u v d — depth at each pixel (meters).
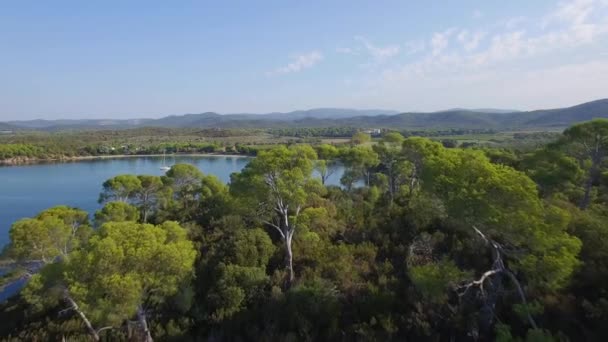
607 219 16.94
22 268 21.03
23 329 19.67
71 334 18.28
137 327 18.16
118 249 13.77
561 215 13.10
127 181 38.31
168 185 42.09
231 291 18.98
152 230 15.75
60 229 21.41
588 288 14.78
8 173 103.44
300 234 23.22
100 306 14.02
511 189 12.87
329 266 20.92
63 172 106.00
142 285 14.95
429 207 18.55
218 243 25.73
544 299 14.43
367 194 36.06
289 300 17.81
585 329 12.68
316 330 15.95
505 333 12.41
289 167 21.66
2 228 48.09
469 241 19.55
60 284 16.14
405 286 18.11
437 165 15.38
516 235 13.08
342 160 42.12
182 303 18.53
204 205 37.53
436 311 15.54
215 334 17.20
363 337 14.77
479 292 15.51
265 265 22.86
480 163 14.64
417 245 21.08
